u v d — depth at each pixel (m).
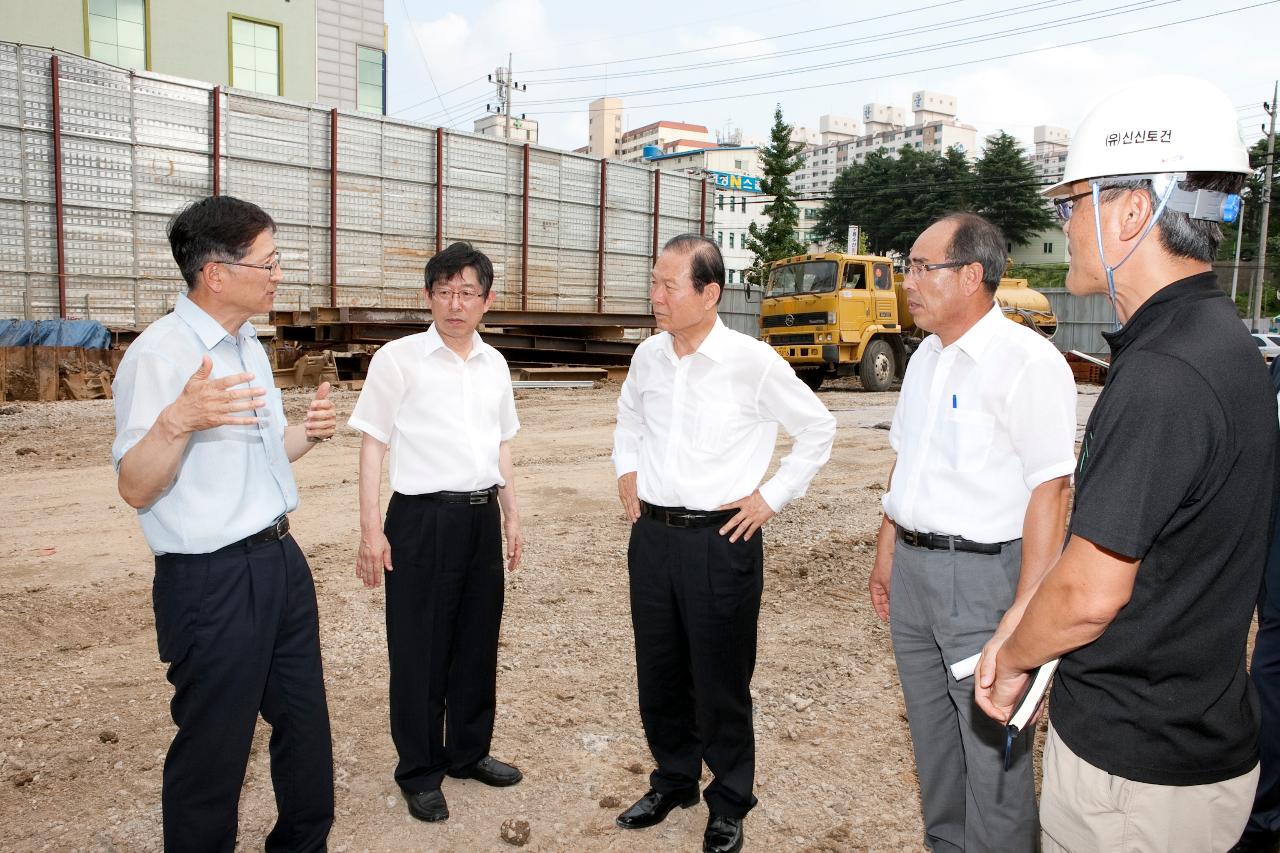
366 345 14.62
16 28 14.91
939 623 2.22
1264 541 1.42
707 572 2.55
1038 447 2.02
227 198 2.18
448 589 2.75
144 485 1.92
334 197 14.44
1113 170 1.45
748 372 2.53
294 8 17.84
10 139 11.89
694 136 126.44
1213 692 1.42
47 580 4.90
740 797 2.60
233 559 2.14
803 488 2.58
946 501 2.18
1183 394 1.31
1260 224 31.42
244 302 2.16
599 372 16.62
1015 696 1.57
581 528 6.29
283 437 2.34
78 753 3.07
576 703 3.59
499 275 16.67
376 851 2.59
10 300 12.05
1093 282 1.52
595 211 18.09
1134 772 1.43
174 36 16.41
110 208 12.66
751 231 48.97
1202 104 1.42
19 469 7.72
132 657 3.92
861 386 17.59
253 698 2.17
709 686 2.58
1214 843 1.47
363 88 20.75
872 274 16.28
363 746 3.20
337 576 5.07
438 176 15.59
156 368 2.04
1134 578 1.36
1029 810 2.20
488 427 2.81
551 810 2.83
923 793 2.46
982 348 2.13
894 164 68.56
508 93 48.47
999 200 64.62
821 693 3.72
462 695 2.91
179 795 2.15
